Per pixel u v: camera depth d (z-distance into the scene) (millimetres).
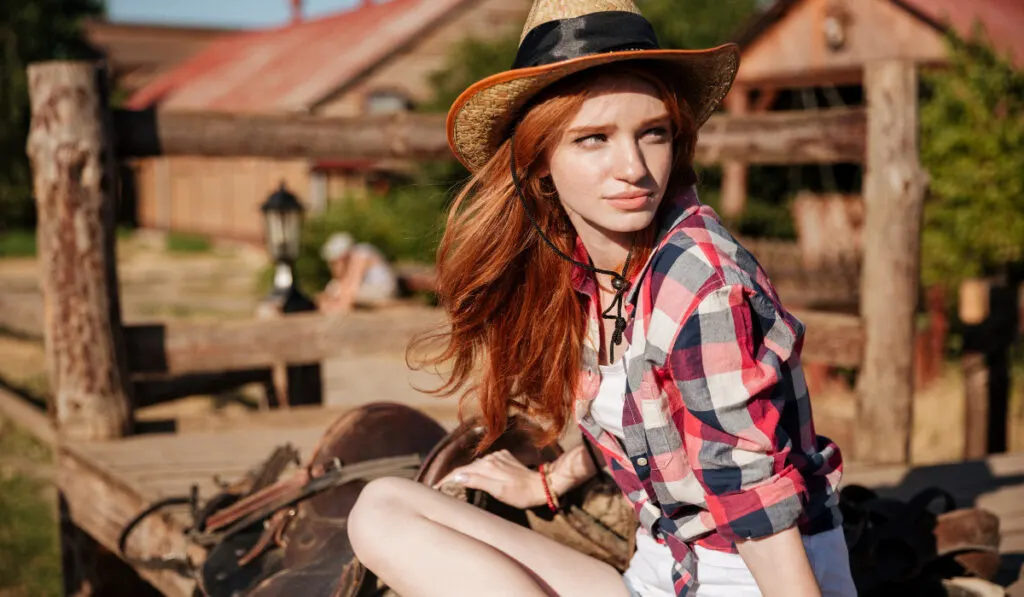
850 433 4215
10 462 6570
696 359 1469
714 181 13523
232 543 2363
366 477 2221
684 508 1672
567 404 1903
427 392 2006
